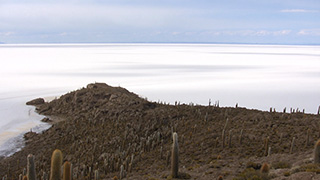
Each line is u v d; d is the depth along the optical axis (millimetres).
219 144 43688
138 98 86812
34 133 72312
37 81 196875
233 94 163000
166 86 185250
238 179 25359
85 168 41906
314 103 140875
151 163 41281
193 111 66188
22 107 108062
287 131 45531
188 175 29203
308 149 37094
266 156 35625
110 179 35625
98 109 77312
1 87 168750
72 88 165875
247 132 47156
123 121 66188
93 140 58031
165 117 64062
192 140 47781
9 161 54188
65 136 63312
